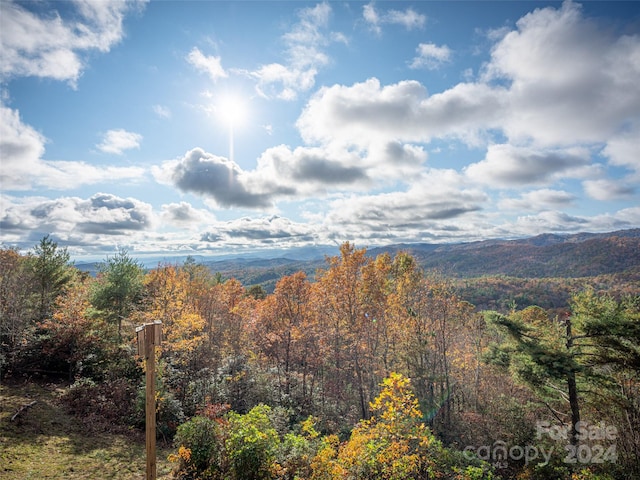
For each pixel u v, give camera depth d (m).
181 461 11.10
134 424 15.27
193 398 19.06
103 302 22.77
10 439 11.09
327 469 9.73
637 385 16.69
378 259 28.83
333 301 27.02
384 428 10.31
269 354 34.94
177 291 22.22
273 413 15.23
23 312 18.38
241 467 10.26
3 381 15.85
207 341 26.50
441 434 22.52
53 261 21.80
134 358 17.83
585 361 17.19
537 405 19.55
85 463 11.02
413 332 26.64
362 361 28.91
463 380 27.64
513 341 19.05
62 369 18.75
